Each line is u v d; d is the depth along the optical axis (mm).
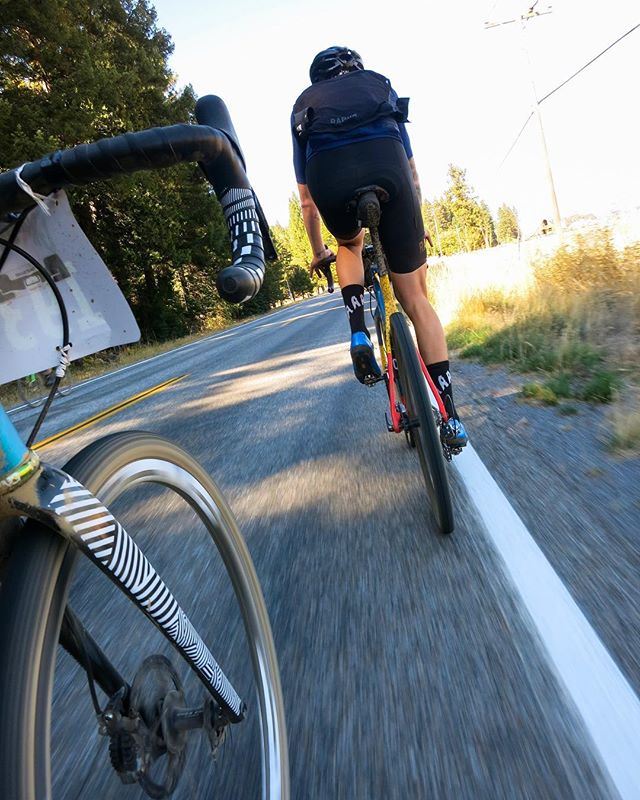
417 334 3340
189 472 1316
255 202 1185
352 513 3486
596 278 8734
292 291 99062
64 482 917
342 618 2441
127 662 1865
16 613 808
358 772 1687
